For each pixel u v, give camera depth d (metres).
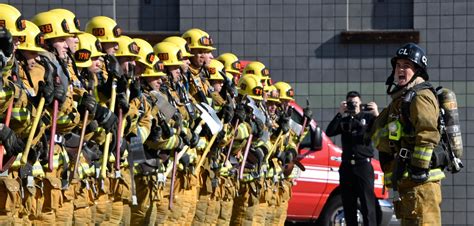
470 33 28.41
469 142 28.31
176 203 16.58
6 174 12.05
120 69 14.52
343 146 22.28
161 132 15.59
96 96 14.41
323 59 28.53
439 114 14.84
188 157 16.58
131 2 28.38
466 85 28.41
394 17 28.67
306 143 24.22
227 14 28.36
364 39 28.42
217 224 18.52
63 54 13.80
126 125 14.77
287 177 22.00
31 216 12.85
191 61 18.33
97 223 14.77
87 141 14.09
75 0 28.16
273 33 28.45
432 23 28.48
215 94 18.34
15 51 12.77
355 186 22.19
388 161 15.09
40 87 12.41
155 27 28.41
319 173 24.08
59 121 13.12
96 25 15.60
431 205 14.59
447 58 28.47
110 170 14.82
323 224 24.17
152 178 15.80
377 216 22.67
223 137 17.80
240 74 22.11
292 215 24.12
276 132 21.17
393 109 14.80
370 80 28.48
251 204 19.84
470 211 28.31
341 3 28.56
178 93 16.88
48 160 12.80
